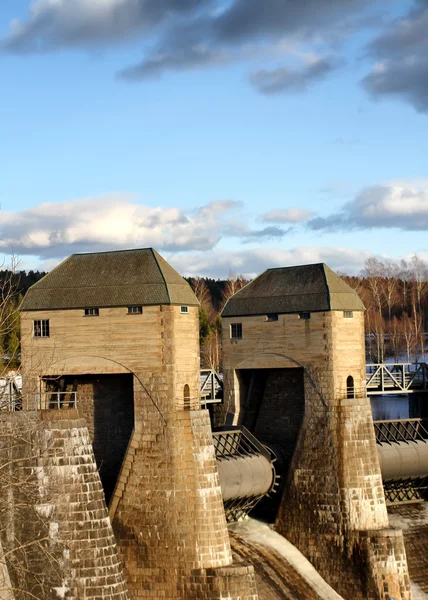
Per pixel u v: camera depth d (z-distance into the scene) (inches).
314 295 3353.8
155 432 2790.4
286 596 3029.0
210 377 3695.9
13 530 2488.9
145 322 2817.4
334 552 3253.0
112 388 3043.8
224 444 3287.4
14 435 2383.1
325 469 3294.8
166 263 2947.8
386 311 7431.1
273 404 3617.1
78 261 2970.0
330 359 3307.1
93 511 2503.7
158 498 2763.3
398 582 3198.8
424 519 3732.8
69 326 2881.4
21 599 2444.6
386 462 3582.7
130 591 2758.4
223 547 2783.0
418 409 3961.6
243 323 3496.6
